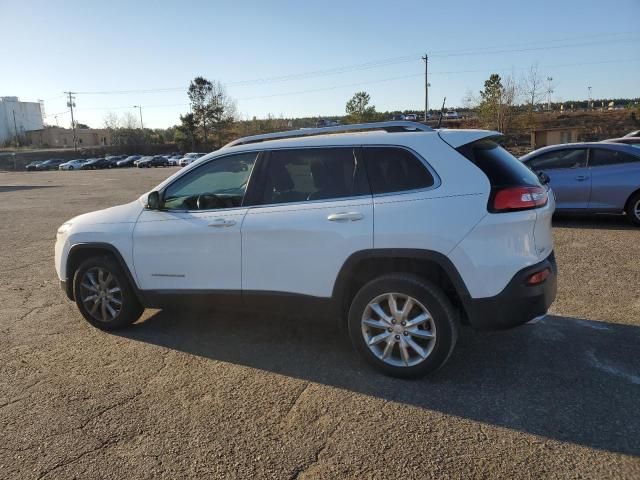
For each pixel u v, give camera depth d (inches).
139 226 184.1
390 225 144.3
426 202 142.6
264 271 162.7
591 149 373.1
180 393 146.1
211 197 174.2
